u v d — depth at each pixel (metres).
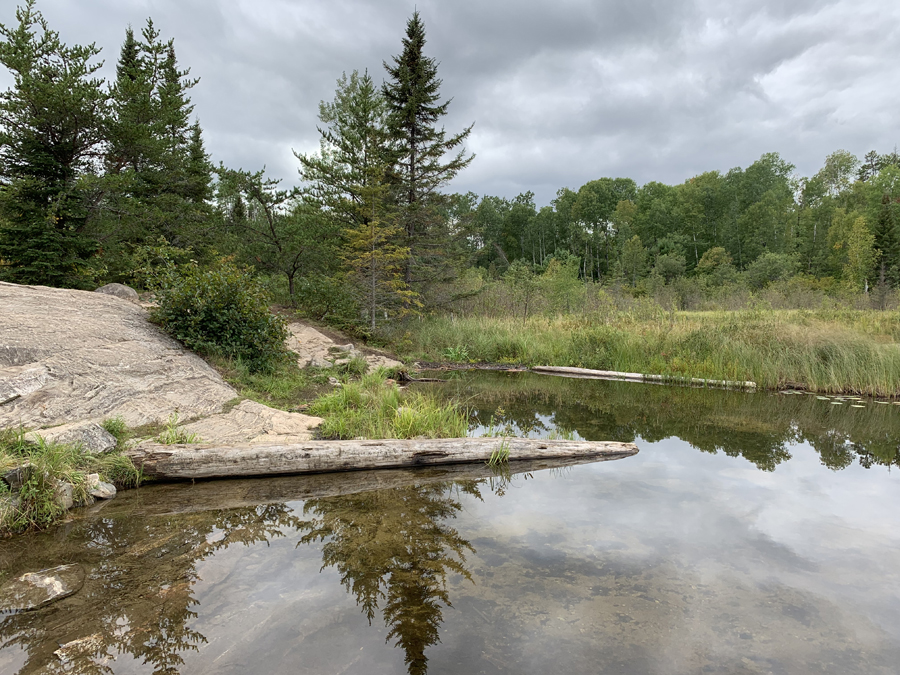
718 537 3.98
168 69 23.08
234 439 6.03
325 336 13.82
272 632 2.72
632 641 2.69
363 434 6.63
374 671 2.40
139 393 6.50
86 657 2.48
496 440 6.29
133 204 15.48
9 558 3.53
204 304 9.05
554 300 23.17
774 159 85.38
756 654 2.59
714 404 9.70
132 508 4.52
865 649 2.65
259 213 17.69
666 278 56.22
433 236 19.47
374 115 18.36
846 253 54.72
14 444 4.58
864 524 4.24
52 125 13.65
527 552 3.71
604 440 7.03
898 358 10.88
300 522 4.24
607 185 97.25
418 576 3.35
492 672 2.41
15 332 6.34
